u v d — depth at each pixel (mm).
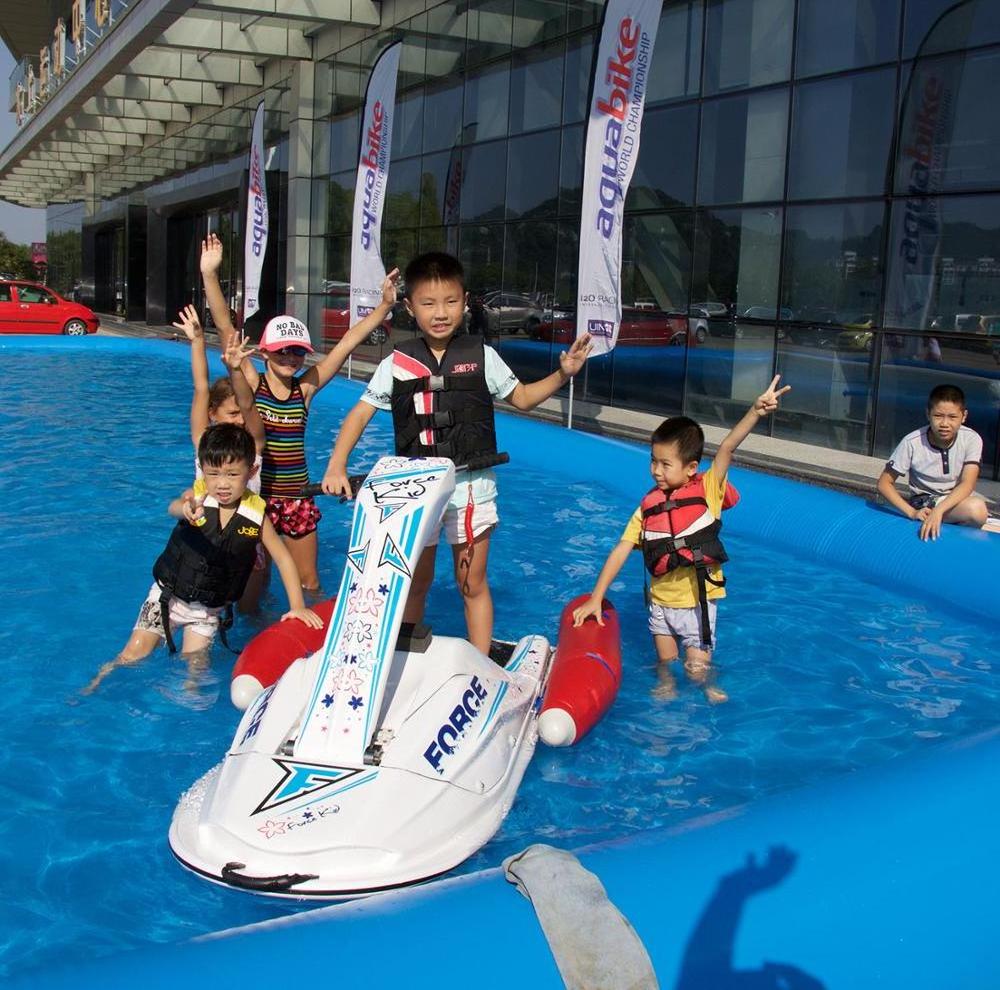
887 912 2598
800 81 10883
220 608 4750
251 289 20922
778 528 7184
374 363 19750
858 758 3980
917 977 2512
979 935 2617
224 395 5363
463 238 16797
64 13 24016
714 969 2412
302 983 2240
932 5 9562
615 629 4680
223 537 4527
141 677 4520
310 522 5406
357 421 4410
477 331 16500
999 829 2883
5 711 4168
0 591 5617
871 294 10312
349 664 3316
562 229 14422
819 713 4395
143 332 28891
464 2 16359
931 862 2736
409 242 18547
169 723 4098
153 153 31328
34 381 15648
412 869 2918
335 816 3000
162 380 16156
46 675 4527
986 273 9250
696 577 4672
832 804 2934
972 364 9406
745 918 2516
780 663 4961
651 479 8555
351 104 20172
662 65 12602
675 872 2613
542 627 5301
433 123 17562
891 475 6781
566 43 14086
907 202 9914
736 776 3814
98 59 19406
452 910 2469
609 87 10102
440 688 3490
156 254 31875
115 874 3096
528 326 15242
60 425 11375
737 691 4602
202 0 16109
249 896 2975
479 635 4488
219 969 2262
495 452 4344
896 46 9906
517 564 6480
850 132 10422
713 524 4645
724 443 4641
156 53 21219
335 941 2355
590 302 10484
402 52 18312
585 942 2363
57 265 48875
